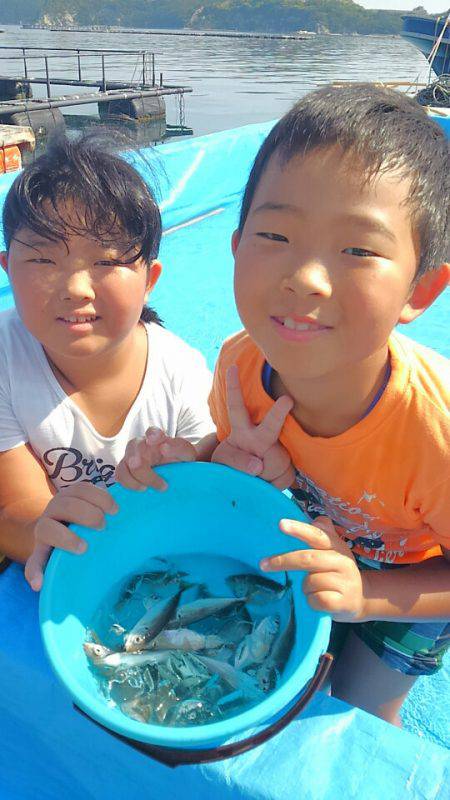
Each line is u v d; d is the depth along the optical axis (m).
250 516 0.50
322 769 0.39
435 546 0.58
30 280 0.51
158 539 0.53
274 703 0.36
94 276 0.51
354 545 0.57
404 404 0.45
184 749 0.38
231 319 1.50
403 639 0.54
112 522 0.48
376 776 0.39
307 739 0.41
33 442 0.61
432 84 3.23
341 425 0.48
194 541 0.54
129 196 0.52
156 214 0.56
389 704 0.59
